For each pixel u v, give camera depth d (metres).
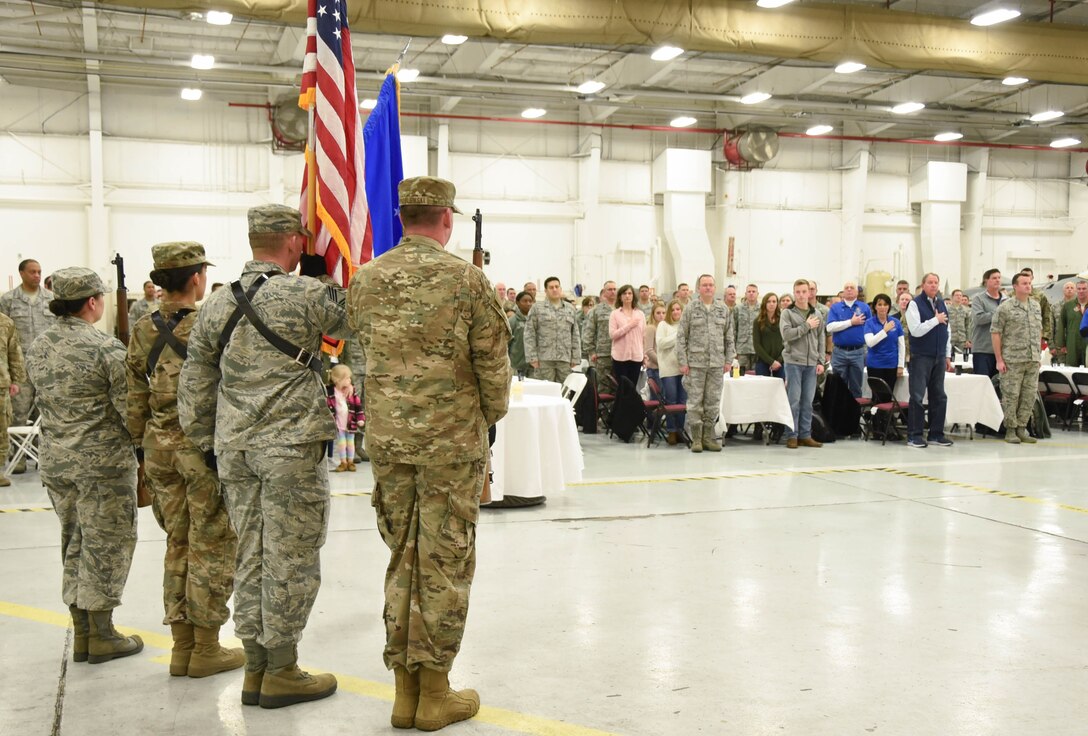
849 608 3.91
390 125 4.05
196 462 3.02
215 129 15.41
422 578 2.65
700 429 8.78
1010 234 19.95
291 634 2.82
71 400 3.12
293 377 2.76
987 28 12.40
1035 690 3.04
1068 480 7.15
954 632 3.62
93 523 3.18
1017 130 18.77
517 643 3.47
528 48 14.27
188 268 3.11
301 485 2.75
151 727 2.74
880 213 19.28
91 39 13.15
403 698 2.74
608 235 17.77
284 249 2.96
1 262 14.48
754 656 3.34
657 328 9.59
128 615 3.82
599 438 9.91
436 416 2.59
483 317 2.61
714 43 11.32
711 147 18.12
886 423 9.29
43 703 2.92
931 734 2.71
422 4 10.18
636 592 4.14
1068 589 4.21
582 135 17.39
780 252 18.61
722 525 5.54
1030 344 9.31
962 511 5.95
